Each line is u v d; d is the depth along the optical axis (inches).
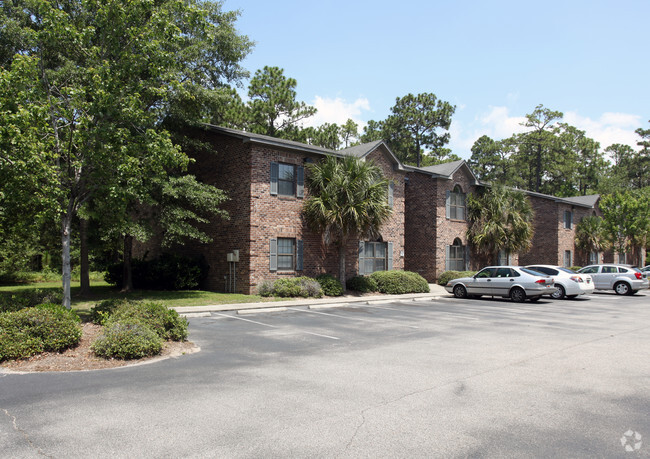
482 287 815.7
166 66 446.6
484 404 239.1
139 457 173.8
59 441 187.6
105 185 425.4
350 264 925.2
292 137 1481.3
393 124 2123.5
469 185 1198.3
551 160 2443.4
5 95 381.1
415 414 223.3
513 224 1125.7
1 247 1071.0
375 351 369.1
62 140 437.4
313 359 339.0
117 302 456.4
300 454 177.8
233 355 350.6
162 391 256.4
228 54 855.1
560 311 655.8
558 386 272.8
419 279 919.7
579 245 1514.5
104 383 272.1
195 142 810.8
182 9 449.4
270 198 800.9
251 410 226.5
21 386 264.7
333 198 811.4
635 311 665.6
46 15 403.9
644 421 216.7
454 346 392.2
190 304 647.8
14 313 340.5
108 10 410.9
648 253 1916.8
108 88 411.5
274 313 602.9
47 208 404.5
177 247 948.0
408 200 1160.8
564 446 187.9
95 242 773.3
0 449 179.8
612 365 325.4
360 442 189.6
